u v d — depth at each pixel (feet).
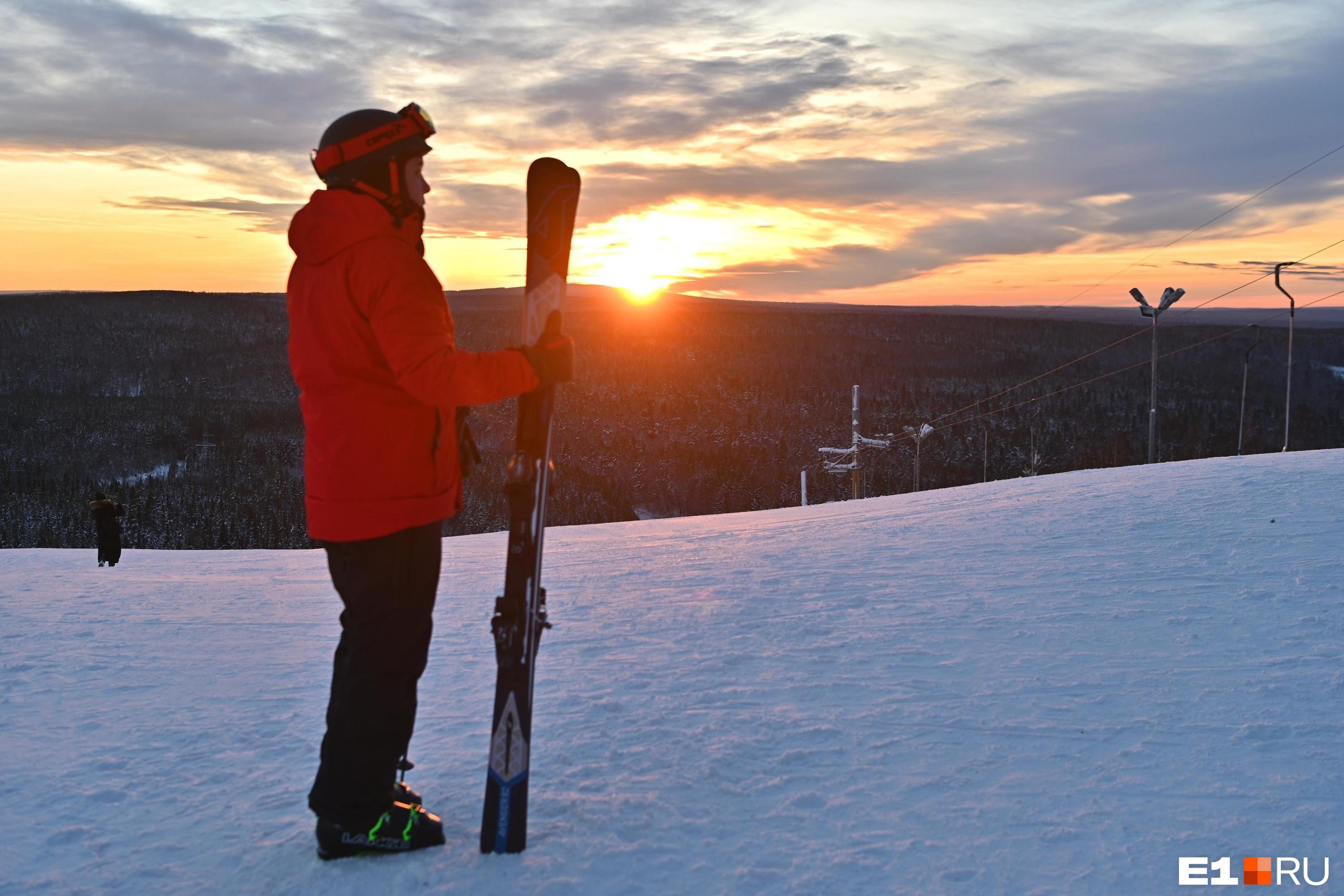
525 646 5.93
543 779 7.20
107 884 5.81
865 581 15.03
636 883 5.56
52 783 7.59
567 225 6.03
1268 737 7.64
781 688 9.42
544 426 5.95
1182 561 14.49
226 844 6.34
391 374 5.65
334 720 5.98
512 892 5.48
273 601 18.90
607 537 29.19
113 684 11.12
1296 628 10.68
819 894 5.42
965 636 11.12
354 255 5.43
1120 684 9.09
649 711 8.79
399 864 5.88
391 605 5.78
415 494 5.74
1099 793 6.72
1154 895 5.36
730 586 15.47
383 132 5.68
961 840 6.05
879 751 7.61
